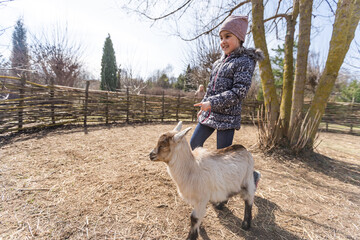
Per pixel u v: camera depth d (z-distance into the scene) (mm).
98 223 2100
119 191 2762
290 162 4137
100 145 4750
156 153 1772
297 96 4355
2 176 2906
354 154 5227
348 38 4129
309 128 4352
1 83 5035
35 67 12461
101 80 22516
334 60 4160
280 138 4551
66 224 2049
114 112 7730
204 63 13195
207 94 2559
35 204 2332
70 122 6562
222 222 2260
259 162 4141
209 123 2367
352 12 3916
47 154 3914
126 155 4215
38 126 5754
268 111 4637
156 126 7793
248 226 2146
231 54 2219
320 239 2053
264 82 4637
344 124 9531
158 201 2582
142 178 3188
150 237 1961
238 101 2100
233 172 1966
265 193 2949
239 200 2717
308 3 4051
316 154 4523
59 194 2582
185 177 1820
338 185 3314
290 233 2133
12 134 5098
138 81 19016
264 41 4430
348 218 2430
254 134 7188
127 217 2232
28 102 5543
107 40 22453
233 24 2111
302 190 3096
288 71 4715
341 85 18484
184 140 1833
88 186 2840
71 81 14289
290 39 4758
